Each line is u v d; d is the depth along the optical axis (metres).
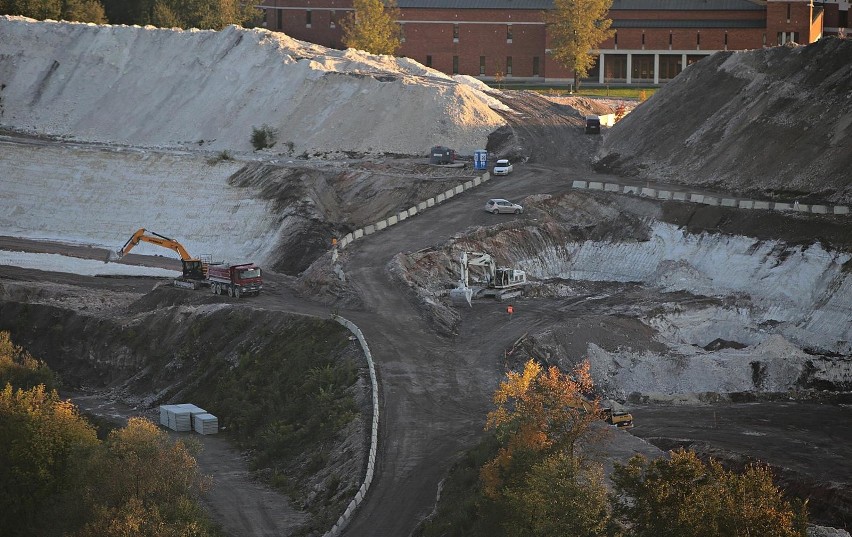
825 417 93.50
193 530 75.31
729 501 54.75
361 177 155.75
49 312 130.50
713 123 152.88
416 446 89.19
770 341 106.00
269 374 108.56
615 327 109.06
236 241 153.50
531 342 105.00
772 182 137.75
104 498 79.06
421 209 144.12
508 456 69.25
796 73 149.50
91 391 120.69
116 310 131.88
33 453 90.31
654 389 101.75
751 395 99.75
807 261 119.38
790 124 142.88
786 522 54.06
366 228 136.50
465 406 95.50
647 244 133.12
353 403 96.88
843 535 64.62
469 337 109.44
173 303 127.75
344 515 79.44
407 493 82.50
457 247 129.25
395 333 109.81
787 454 83.12
